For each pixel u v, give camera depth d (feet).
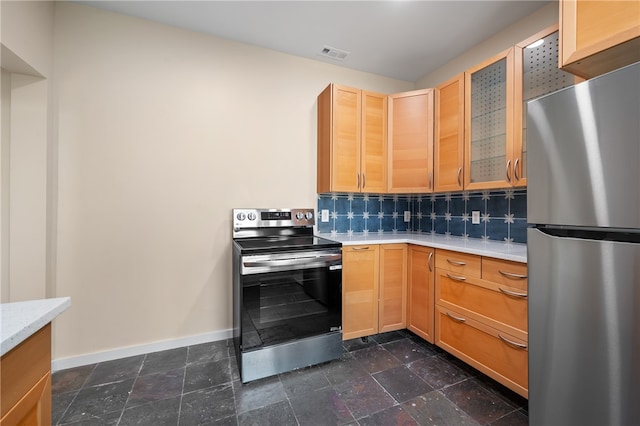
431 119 7.79
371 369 6.10
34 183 5.59
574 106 3.41
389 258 7.50
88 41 6.20
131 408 4.85
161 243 6.86
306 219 8.19
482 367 5.52
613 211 3.07
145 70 6.66
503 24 6.86
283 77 8.09
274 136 7.98
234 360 6.43
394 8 6.31
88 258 6.26
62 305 2.52
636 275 2.94
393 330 7.75
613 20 3.77
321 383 5.61
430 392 5.33
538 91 5.58
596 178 3.21
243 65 7.62
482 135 6.70
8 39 4.66
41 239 5.62
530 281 3.98
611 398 3.15
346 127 7.73
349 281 7.07
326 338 6.34
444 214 8.89
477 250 5.63
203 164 7.22
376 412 4.79
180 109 6.98
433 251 6.79
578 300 3.43
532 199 3.91
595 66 4.35
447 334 6.37
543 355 3.82
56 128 5.99
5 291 5.45
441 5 6.20
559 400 3.65
